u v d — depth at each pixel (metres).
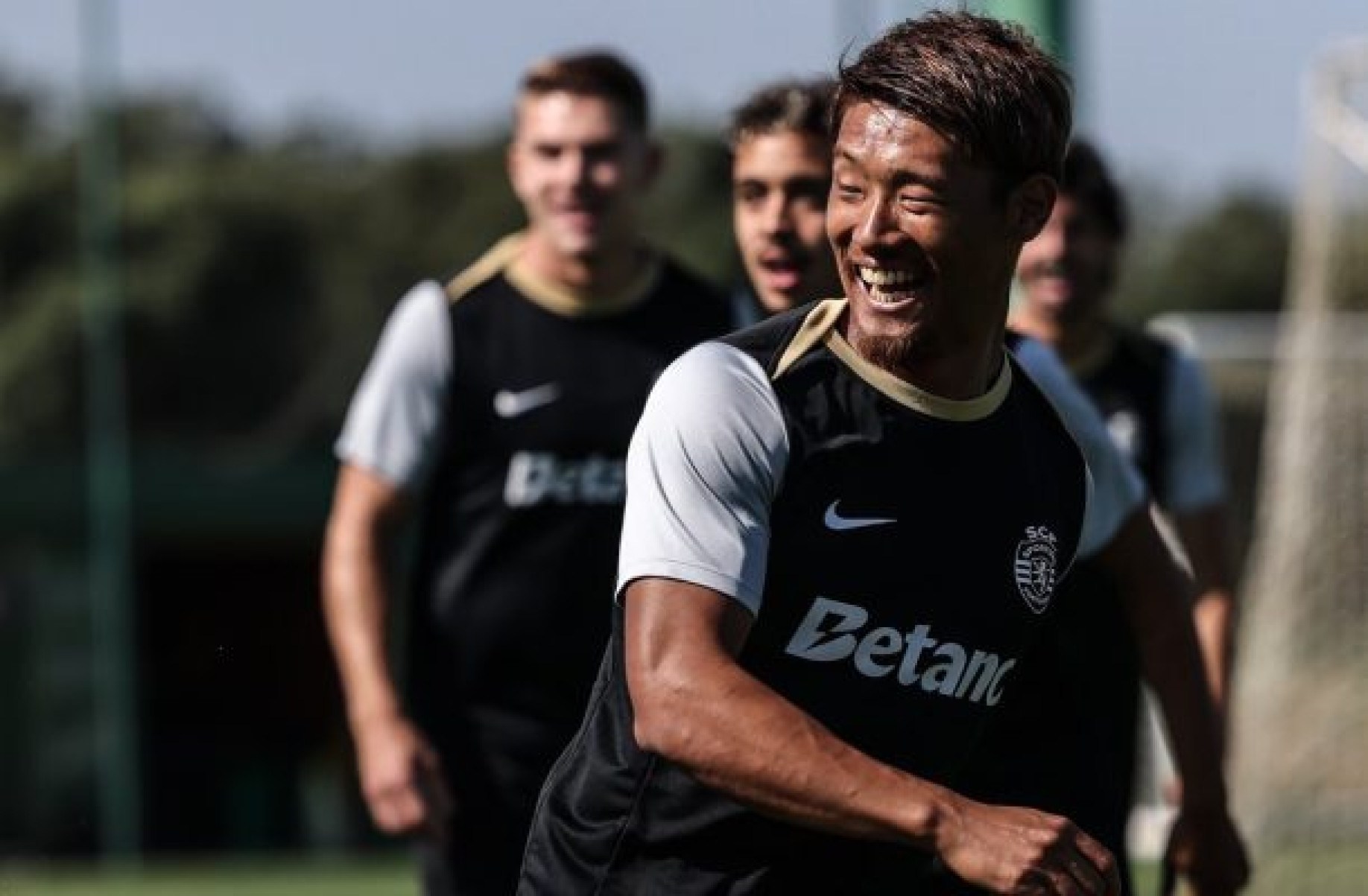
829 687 4.43
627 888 4.52
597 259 7.66
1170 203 47.12
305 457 27.91
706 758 4.07
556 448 7.63
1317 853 15.02
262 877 18.58
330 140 38.44
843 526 4.36
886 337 4.30
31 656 23.95
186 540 27.94
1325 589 15.19
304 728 28.14
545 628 7.59
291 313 35.03
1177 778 5.96
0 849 23.44
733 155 7.02
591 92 7.66
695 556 4.21
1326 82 15.11
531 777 7.59
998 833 4.00
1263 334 19.77
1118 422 7.91
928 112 4.14
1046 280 7.78
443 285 7.75
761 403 4.33
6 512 24.30
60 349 33.84
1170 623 5.84
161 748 27.67
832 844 4.49
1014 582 4.55
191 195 35.78
